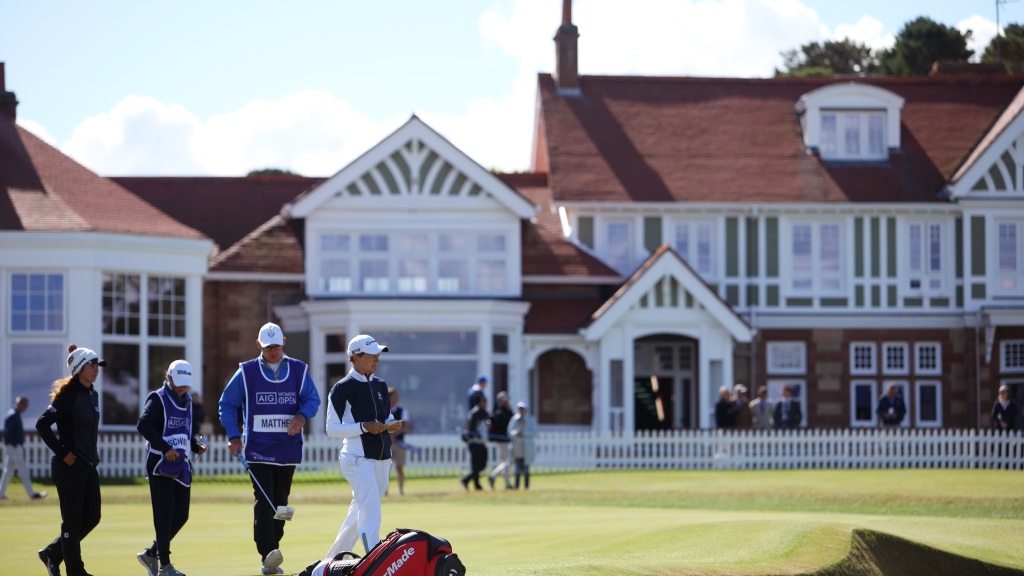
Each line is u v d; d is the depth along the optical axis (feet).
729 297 159.02
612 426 146.82
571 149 163.12
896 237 160.45
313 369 143.54
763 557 55.93
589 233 157.69
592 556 56.80
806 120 165.99
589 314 150.92
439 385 142.61
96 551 61.52
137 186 170.81
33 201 128.57
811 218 160.04
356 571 43.96
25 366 124.98
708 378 146.10
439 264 149.28
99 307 126.21
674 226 159.02
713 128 168.55
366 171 148.77
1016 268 159.84
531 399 154.10
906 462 132.98
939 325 159.53
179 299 133.39
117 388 128.16
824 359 159.33
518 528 71.77
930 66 295.07
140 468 124.98
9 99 150.61
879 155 165.27
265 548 51.85
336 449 129.90
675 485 112.88
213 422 148.36
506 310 144.87
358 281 148.25
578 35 173.37
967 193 158.30
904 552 63.31
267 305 150.41
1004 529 77.71
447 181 149.38
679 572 51.55
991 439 131.34
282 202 171.32
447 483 121.60
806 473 125.90
